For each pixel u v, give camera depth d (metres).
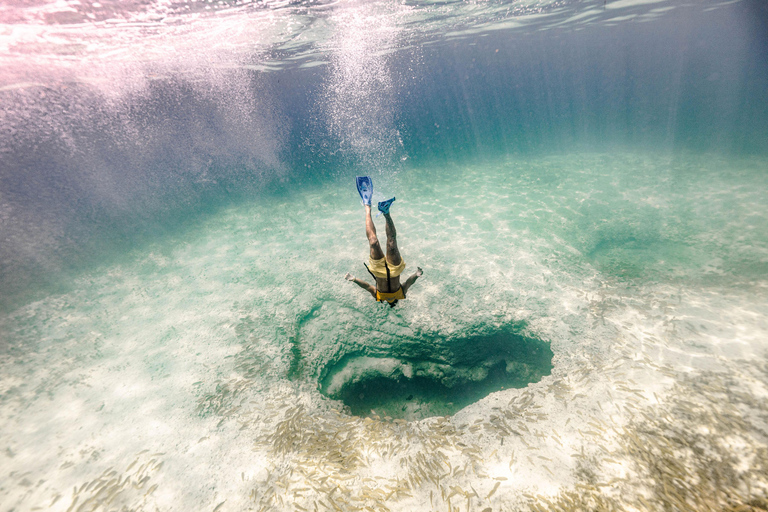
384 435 4.02
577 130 32.09
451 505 3.19
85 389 5.08
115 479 3.69
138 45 10.95
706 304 5.33
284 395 4.76
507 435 3.82
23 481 3.76
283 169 23.27
